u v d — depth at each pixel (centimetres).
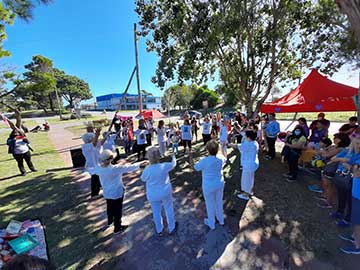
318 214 404
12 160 941
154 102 7425
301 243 326
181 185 569
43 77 1695
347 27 735
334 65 923
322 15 792
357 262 285
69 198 512
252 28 875
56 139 1543
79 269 290
